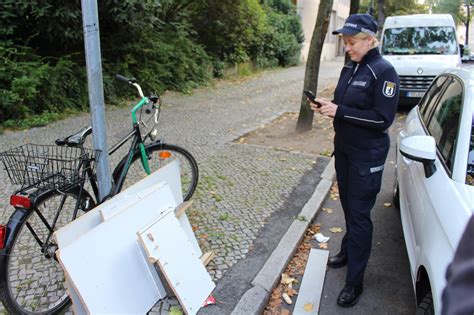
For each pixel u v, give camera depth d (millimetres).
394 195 4895
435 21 11023
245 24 16797
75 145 3094
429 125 3811
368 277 3545
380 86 2799
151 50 11461
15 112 7840
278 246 3820
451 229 2287
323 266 3666
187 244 3070
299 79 17391
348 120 2871
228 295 3191
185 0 14117
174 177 3607
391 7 24578
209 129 8234
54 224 2992
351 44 2873
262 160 6328
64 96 8938
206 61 14914
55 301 2996
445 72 4281
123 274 2742
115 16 9703
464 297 1752
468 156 2779
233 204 4742
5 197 4711
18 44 9141
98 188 3305
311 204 4746
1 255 2652
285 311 3127
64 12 8562
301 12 27719
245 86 14859
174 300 3023
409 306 3193
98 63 3086
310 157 6527
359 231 3055
